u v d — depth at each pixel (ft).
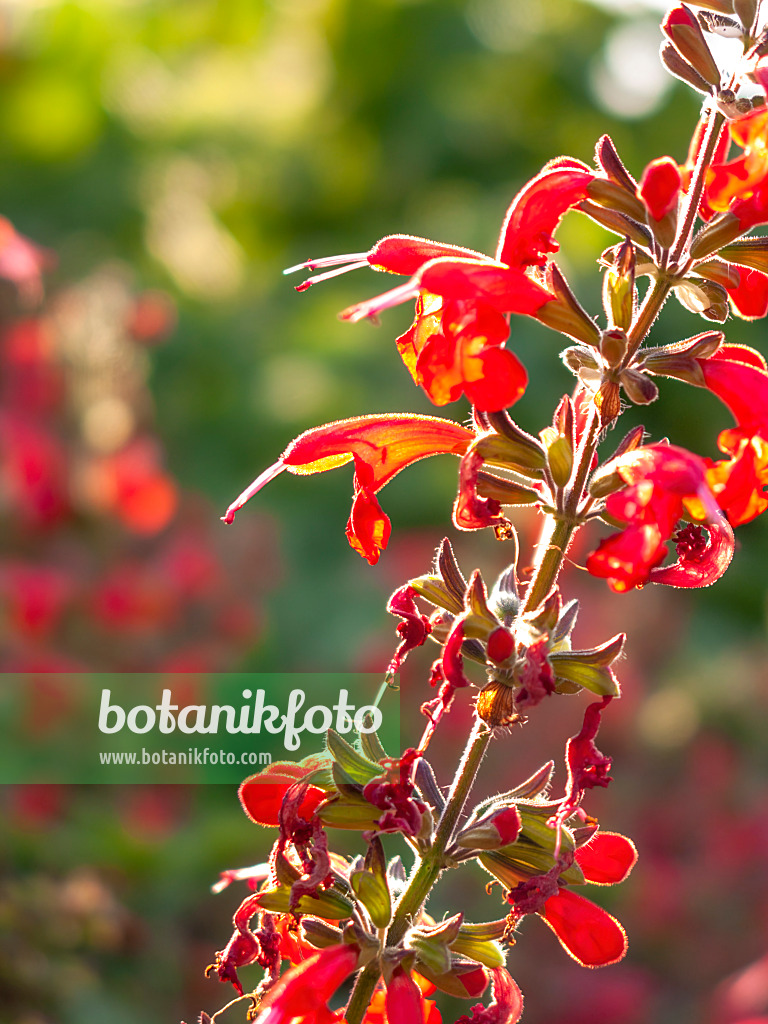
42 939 11.87
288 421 31.60
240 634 19.48
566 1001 16.16
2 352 20.11
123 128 45.78
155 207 44.06
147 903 13.70
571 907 5.79
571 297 4.99
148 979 12.85
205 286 42.01
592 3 50.90
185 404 32.53
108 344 20.38
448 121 48.34
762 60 4.99
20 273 10.55
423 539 25.81
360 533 5.62
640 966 17.44
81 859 13.70
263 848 14.82
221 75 51.98
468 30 49.78
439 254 5.40
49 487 18.56
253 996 5.95
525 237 5.04
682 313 35.88
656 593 23.54
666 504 4.66
